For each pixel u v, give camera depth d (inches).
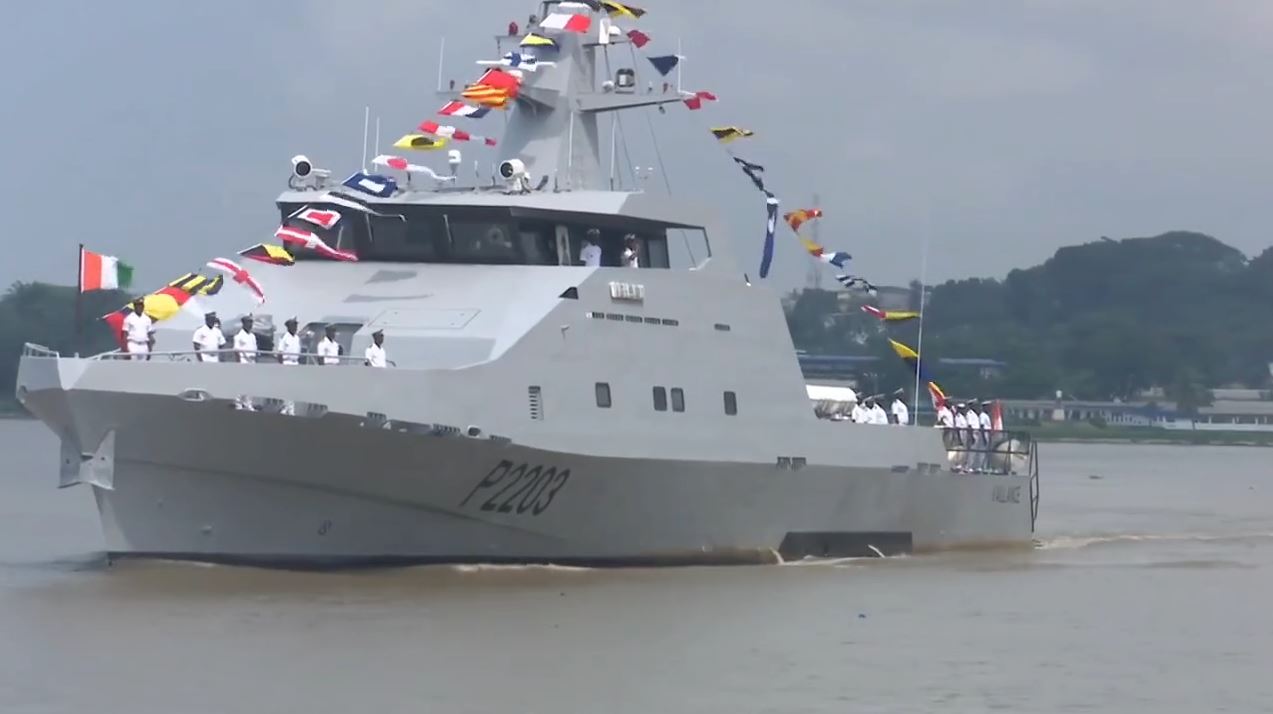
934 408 4645.7
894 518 4180.6
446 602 3100.4
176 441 3090.6
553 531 3454.7
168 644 2719.0
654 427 3528.5
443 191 3631.9
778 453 3794.3
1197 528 5497.1
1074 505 6692.9
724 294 3740.2
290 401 3065.9
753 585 3496.6
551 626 2950.3
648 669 2677.2
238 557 3235.7
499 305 3403.1
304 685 2507.4
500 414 3270.2
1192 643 3036.4
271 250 3528.5
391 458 3179.1
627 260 3644.2
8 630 2792.8
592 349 3430.1
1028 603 3440.0
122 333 3270.2
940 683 2664.9
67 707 2380.7
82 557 3732.8
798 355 4242.1
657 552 3631.9
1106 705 2559.1
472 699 2464.3
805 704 2504.9
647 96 3848.4
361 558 3316.9
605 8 3900.1
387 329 3378.4
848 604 3331.7
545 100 3848.4
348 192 3565.5
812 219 4315.9
